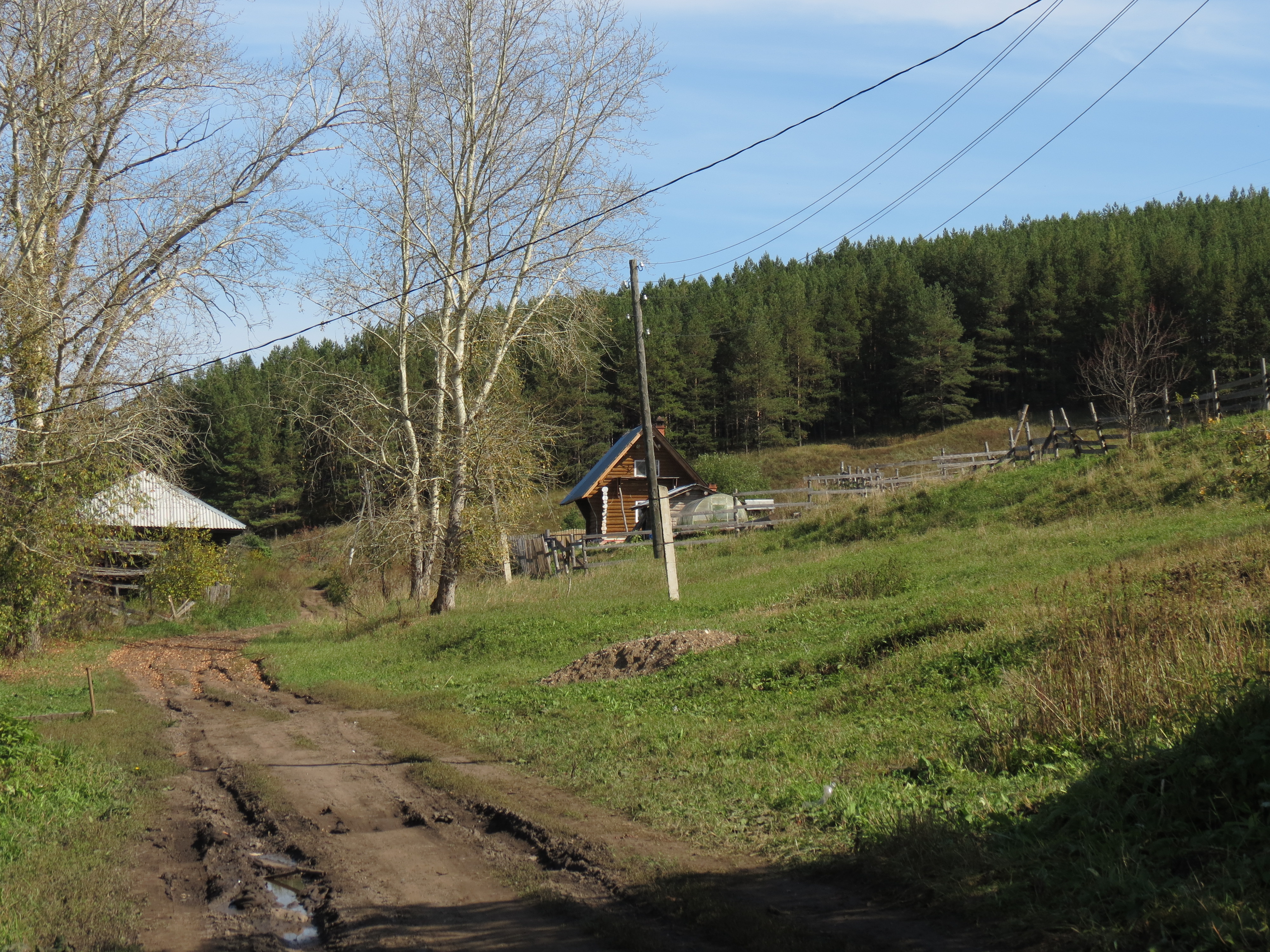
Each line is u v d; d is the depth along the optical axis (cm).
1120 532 1989
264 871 764
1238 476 2005
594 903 640
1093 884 539
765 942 532
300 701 1781
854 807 754
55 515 2227
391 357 3453
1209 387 7075
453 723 1366
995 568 1870
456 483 2777
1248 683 704
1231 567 1315
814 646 1449
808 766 915
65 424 2156
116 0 2223
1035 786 726
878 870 631
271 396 3136
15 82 2158
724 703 1265
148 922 649
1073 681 863
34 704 1808
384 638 2588
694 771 956
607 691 1452
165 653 2995
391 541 2906
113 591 4006
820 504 3647
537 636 2106
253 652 2769
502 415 2823
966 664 1136
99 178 2277
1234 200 12225
